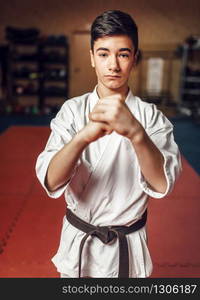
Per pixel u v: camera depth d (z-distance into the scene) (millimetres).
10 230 2057
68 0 7277
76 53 7480
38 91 7445
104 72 624
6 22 7488
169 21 7301
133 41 609
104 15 610
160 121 722
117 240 754
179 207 2426
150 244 1908
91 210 735
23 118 6980
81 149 571
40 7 7371
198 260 1756
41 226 2119
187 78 7082
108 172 692
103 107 525
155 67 7379
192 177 3092
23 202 2480
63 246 806
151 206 2430
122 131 532
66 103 762
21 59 7293
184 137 5293
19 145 4234
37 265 1684
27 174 3105
